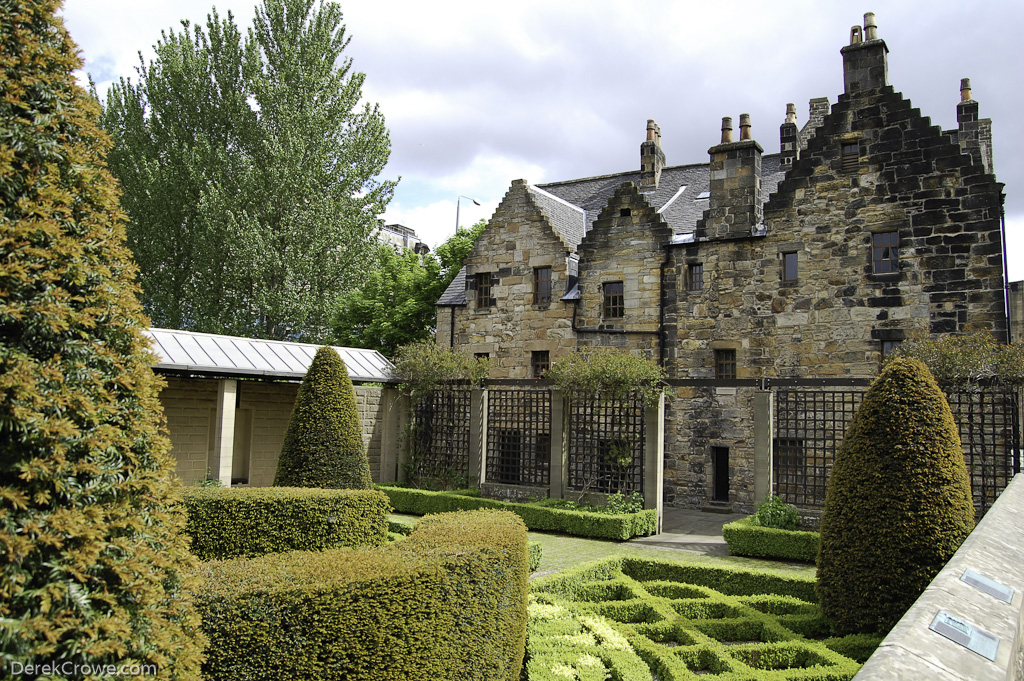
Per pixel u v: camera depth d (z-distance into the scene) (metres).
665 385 16.22
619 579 10.16
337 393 13.83
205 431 18.08
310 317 29.50
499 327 24.34
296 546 9.67
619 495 15.77
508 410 18.77
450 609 5.73
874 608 7.63
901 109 18.27
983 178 17.11
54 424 2.94
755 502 14.40
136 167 29.06
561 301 23.17
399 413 20.52
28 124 3.16
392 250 35.94
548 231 23.66
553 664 6.59
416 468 19.88
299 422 13.60
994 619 2.59
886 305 18.11
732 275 20.39
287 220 29.14
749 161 20.53
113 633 2.94
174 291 30.16
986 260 16.92
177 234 30.09
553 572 10.49
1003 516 5.24
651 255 21.73
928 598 2.79
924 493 7.60
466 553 6.03
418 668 5.39
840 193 18.97
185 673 3.33
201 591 4.51
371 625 5.08
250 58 29.69
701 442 20.33
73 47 3.44
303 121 29.72
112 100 31.41
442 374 19.30
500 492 17.91
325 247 29.56
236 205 28.30
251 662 4.55
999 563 3.61
